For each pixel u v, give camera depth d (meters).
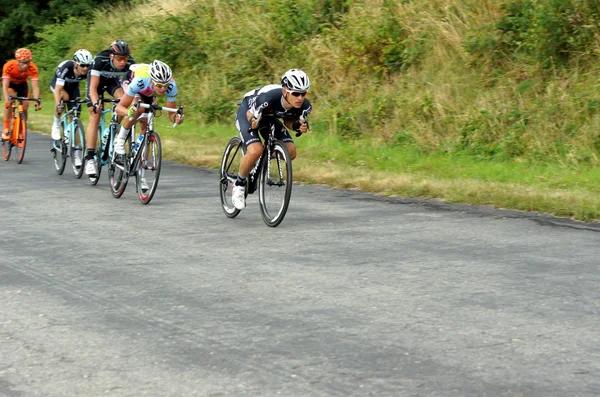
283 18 33.81
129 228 14.60
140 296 10.23
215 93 33.00
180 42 37.75
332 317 9.26
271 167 14.59
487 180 19.31
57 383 7.46
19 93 23.95
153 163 16.92
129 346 8.40
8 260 12.23
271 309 9.59
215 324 9.07
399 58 28.72
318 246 12.91
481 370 7.63
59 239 13.70
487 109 24.11
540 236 13.39
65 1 54.88
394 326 8.91
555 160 21.30
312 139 26.25
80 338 8.66
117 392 7.24
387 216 15.38
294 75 13.70
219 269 11.54
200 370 7.72
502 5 26.86
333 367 7.74
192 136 29.14
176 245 13.15
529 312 9.34
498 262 11.68
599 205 15.15
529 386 7.25
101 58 18.88
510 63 25.62
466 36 26.80
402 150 23.91
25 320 9.31
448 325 8.91
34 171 22.23
